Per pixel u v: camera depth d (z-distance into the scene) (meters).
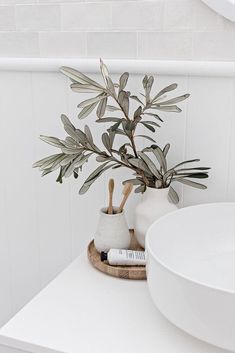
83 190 1.05
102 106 1.00
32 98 1.25
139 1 1.12
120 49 1.17
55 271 1.37
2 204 1.37
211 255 1.03
